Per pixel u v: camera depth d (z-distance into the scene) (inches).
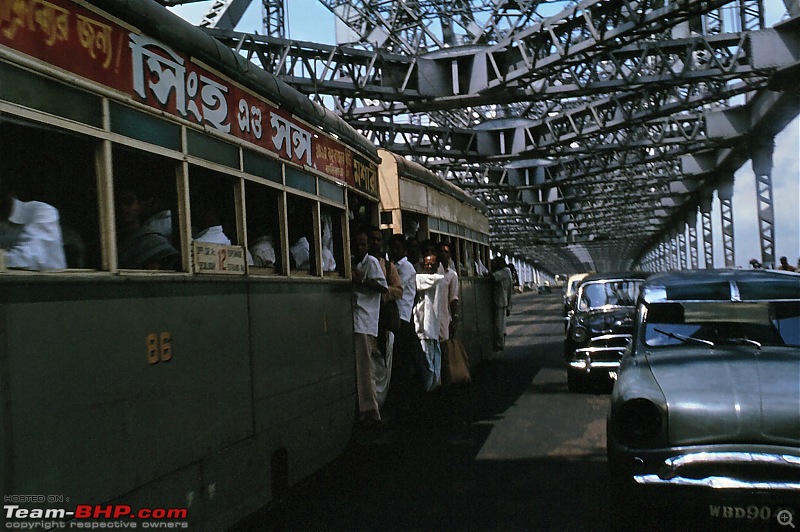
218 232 186.9
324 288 267.3
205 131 181.9
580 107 1531.7
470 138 1611.7
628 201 2940.5
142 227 155.6
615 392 212.1
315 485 269.4
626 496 196.4
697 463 186.7
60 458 122.4
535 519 222.1
